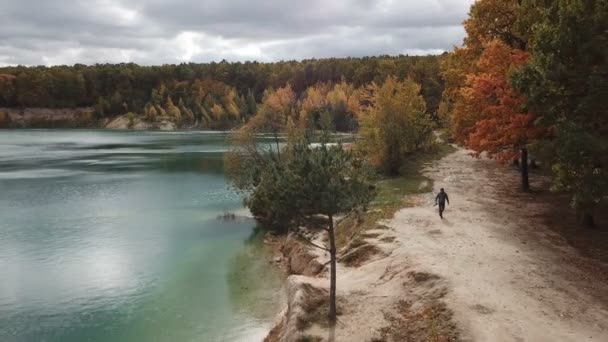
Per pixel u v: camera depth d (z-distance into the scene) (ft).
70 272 95.71
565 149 70.23
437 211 104.01
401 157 169.17
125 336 68.54
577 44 68.85
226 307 77.25
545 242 81.71
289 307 62.85
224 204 159.12
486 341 49.08
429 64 425.28
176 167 257.96
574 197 77.46
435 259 71.10
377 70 574.15
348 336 55.06
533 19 99.71
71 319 74.43
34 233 124.67
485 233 86.69
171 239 117.91
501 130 107.65
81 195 177.58
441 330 52.47
